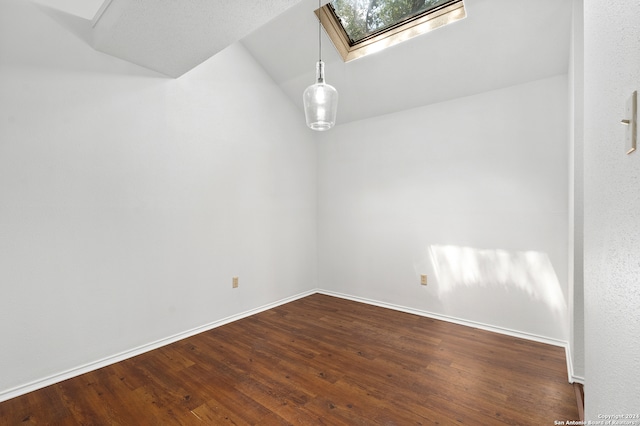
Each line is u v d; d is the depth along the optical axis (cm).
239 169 327
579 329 200
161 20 199
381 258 363
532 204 273
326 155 412
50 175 208
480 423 168
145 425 168
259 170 347
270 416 175
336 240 403
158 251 263
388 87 327
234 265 322
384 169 359
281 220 373
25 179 199
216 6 188
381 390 198
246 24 204
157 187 263
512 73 273
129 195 246
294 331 292
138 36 215
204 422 170
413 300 340
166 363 234
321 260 419
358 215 382
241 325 307
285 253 378
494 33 251
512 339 272
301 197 400
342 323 311
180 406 184
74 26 219
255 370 223
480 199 297
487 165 294
